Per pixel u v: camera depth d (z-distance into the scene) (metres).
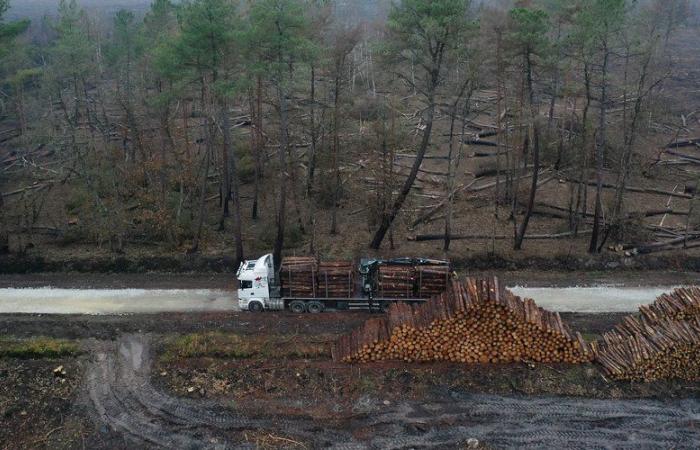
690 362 19.97
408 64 29.86
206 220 34.44
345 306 24.48
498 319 20.31
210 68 26.61
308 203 35.69
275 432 17.98
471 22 26.20
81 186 35.47
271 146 42.28
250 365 20.88
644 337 20.73
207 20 24.69
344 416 18.58
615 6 24.36
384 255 29.88
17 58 38.06
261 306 24.81
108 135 41.34
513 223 33.22
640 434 17.66
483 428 17.98
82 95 49.25
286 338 22.45
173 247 30.62
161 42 31.58
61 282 28.20
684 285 26.98
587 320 23.56
